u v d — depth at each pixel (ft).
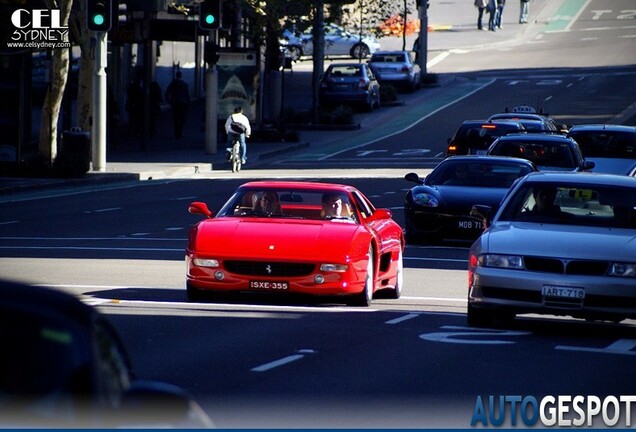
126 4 364.58
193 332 110.22
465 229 199.41
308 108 500.33
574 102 499.51
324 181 303.07
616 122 442.50
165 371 90.53
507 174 208.44
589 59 631.97
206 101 368.27
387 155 382.22
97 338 40.63
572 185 125.29
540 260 112.88
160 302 130.72
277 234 129.90
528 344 108.88
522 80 572.51
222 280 127.95
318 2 458.91
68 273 156.46
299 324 117.29
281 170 338.13
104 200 258.98
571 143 232.53
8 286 40.93
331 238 129.49
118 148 376.07
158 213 236.63
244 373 90.74
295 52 604.90
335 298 136.56
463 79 590.96
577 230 118.42
